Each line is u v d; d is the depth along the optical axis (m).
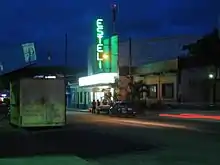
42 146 17.89
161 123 31.58
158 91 53.75
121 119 38.50
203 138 20.19
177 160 13.45
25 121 27.47
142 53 65.00
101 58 65.44
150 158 14.00
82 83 75.56
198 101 46.03
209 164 12.62
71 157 14.30
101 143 18.67
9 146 18.06
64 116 28.25
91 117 43.44
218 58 44.22
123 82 59.81
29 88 27.67
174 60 49.47
